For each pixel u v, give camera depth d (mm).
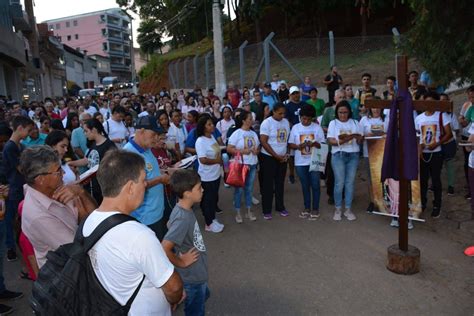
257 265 5223
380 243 5758
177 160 6957
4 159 5512
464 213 6523
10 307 4375
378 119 6895
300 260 5320
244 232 6395
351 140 6543
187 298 3324
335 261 5242
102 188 2164
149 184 4203
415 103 4812
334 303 4262
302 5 28453
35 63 31984
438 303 4207
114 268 1982
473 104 7215
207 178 6297
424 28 6629
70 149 6168
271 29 35281
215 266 5242
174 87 31688
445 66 6711
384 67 16781
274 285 4691
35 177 2766
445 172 8469
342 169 6598
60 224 2787
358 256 5363
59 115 14562
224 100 14078
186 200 3350
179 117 8203
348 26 28984
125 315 2020
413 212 6125
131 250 1970
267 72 15992
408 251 4898
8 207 5543
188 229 3289
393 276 4801
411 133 4715
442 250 5457
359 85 15859
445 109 4680
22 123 5578
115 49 102688
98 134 5402
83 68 72562
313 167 6621
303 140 6734
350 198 6730
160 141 5414
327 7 27625
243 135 6637
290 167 9273
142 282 2037
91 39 99750
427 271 4895
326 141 6898
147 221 4309
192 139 7281
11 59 24047
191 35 51594
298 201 7902
